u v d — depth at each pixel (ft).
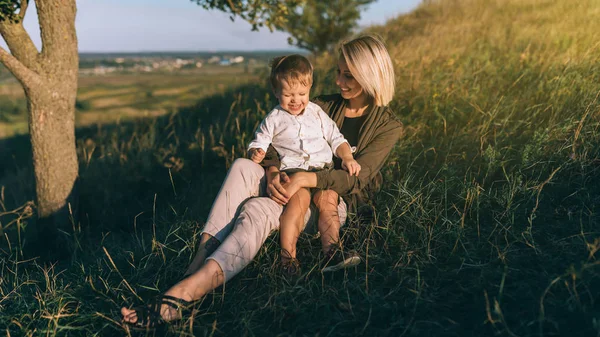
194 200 14.30
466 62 19.24
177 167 16.37
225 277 7.34
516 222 8.55
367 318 6.70
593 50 16.31
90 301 8.27
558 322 5.64
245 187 8.52
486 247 7.98
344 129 9.76
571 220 8.17
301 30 57.00
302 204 8.11
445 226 8.84
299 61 8.44
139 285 8.51
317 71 23.99
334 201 8.46
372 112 9.38
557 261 7.04
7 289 9.56
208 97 28.37
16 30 12.71
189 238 10.12
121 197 15.61
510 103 14.64
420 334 6.08
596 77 14.48
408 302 6.86
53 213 13.80
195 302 7.16
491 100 15.29
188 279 7.11
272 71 8.71
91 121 36.83
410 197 9.57
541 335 5.40
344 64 9.18
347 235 8.73
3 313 8.11
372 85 8.98
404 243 8.43
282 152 8.88
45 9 12.80
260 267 8.29
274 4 18.63
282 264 7.91
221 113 23.89
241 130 17.92
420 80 17.72
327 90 18.80
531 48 21.43
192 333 6.84
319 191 8.46
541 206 8.91
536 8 36.47
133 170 17.03
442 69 18.93
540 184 9.41
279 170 8.76
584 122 11.11
